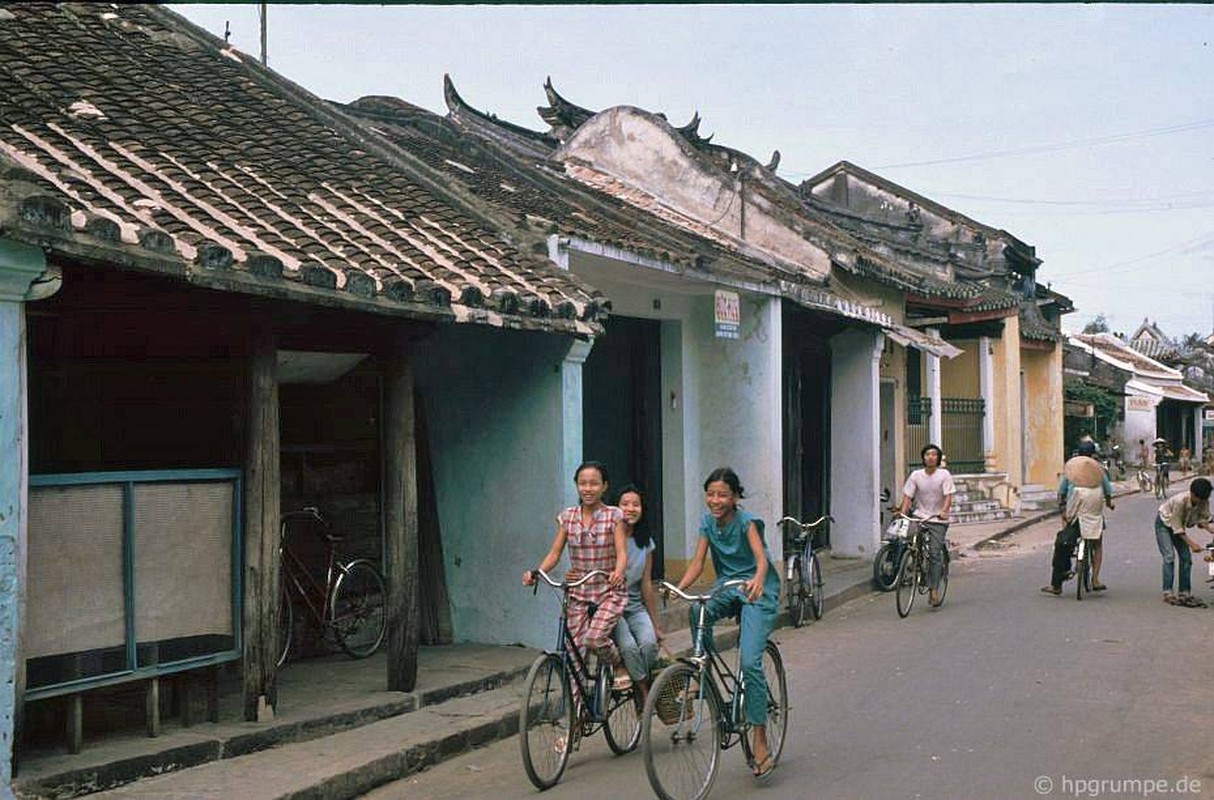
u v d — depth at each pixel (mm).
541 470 9922
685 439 14297
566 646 7020
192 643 6984
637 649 7297
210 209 7613
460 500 10336
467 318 8086
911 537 13445
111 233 5809
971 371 27609
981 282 28000
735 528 6820
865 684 9422
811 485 17875
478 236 9992
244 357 7273
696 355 14570
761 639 6680
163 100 9859
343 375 9820
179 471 6895
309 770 6598
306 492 9727
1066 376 42469
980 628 12109
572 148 18156
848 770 6906
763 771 6691
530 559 9992
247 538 7219
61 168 6996
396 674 8297
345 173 10258
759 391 14297
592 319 9414
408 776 7105
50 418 8102
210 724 7191
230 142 9633
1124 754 7164
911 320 22234
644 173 17688
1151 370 51406
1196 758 7070
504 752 7656
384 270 7906
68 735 6371
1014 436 27734
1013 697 8773
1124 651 10617
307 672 9070
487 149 14492
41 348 8008
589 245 10586
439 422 10422
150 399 8070
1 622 5555
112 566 6539
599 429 13281
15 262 5477
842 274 17594
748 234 17062
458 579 10352
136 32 11031
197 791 6156
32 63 9391
